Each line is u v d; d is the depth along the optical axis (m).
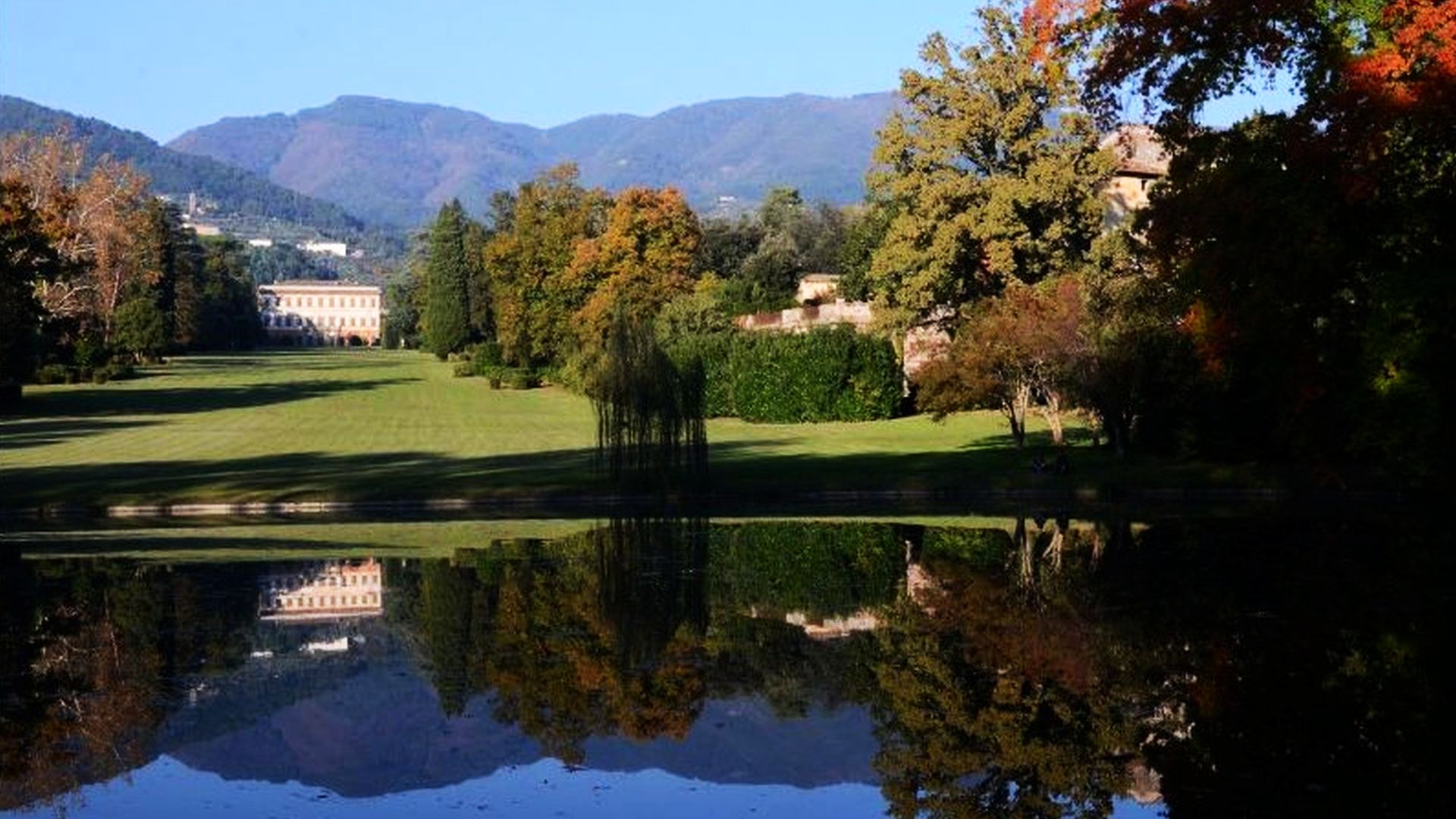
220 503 37.78
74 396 84.44
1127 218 65.31
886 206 81.06
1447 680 17.59
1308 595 23.56
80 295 100.31
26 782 14.06
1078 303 45.16
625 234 91.81
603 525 34.50
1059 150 60.12
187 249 163.75
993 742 15.38
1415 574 25.73
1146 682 17.69
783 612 22.70
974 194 60.97
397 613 22.69
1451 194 25.95
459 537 32.09
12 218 66.69
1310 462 42.34
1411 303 26.00
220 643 20.41
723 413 71.44
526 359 101.62
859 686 17.84
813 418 67.38
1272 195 26.19
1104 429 48.38
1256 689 17.36
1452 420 26.83
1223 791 13.62
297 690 17.64
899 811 13.34
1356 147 24.91
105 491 39.44
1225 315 27.80
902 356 70.19
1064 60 29.17
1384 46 25.27
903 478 41.91
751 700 17.25
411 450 52.34
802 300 89.44
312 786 13.98
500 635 21.05
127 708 16.81
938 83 61.47
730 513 37.00
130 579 25.81
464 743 15.52
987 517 35.66
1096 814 13.14
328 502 38.22
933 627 21.31
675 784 14.16
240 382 101.38
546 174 105.00
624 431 39.12
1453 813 12.84
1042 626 21.19
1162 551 29.00
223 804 13.45
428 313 147.38
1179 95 27.31
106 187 100.31
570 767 14.69
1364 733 15.44
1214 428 43.72
